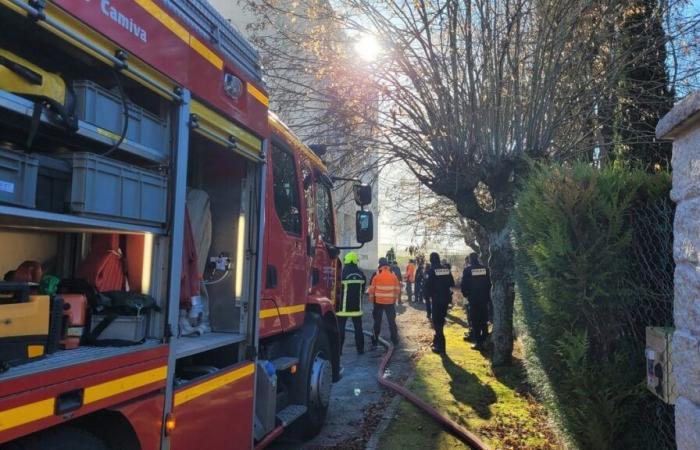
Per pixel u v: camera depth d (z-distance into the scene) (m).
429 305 14.22
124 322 2.65
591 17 7.22
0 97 1.90
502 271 8.07
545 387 4.11
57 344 2.29
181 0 2.91
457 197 8.27
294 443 5.43
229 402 3.51
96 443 2.43
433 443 5.34
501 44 7.26
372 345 10.97
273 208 4.63
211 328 4.00
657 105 7.75
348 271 10.22
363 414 6.40
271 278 4.53
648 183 3.58
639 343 3.56
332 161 8.92
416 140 8.34
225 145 3.46
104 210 2.33
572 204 3.63
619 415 3.54
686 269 2.40
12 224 2.35
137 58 2.49
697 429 2.22
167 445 2.74
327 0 7.80
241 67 3.69
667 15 7.66
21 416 1.91
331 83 8.28
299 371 5.17
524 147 7.54
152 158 2.70
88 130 2.26
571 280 3.68
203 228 4.02
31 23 2.02
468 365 8.68
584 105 7.65
